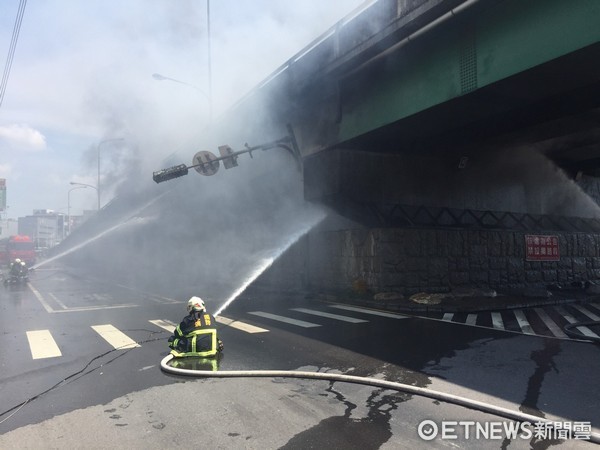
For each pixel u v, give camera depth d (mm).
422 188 16328
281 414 4609
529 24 7816
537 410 4652
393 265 14133
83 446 3906
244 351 7406
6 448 3879
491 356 7023
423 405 4855
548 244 17219
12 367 6516
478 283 15422
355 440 3980
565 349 7508
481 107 10023
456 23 9047
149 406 4871
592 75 8180
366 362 6680
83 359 6949
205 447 3861
